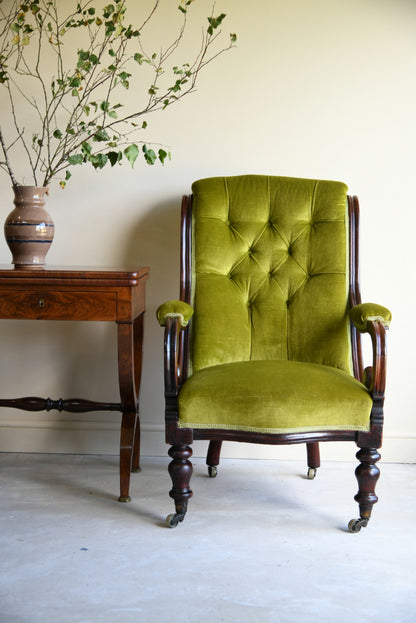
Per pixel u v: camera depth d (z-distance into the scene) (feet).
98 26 8.20
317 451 7.63
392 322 8.36
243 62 8.17
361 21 8.09
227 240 7.53
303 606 5.06
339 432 6.14
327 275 7.34
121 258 8.50
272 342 7.30
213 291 7.32
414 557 5.85
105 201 8.43
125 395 7.00
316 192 7.58
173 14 8.17
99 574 5.48
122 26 7.63
